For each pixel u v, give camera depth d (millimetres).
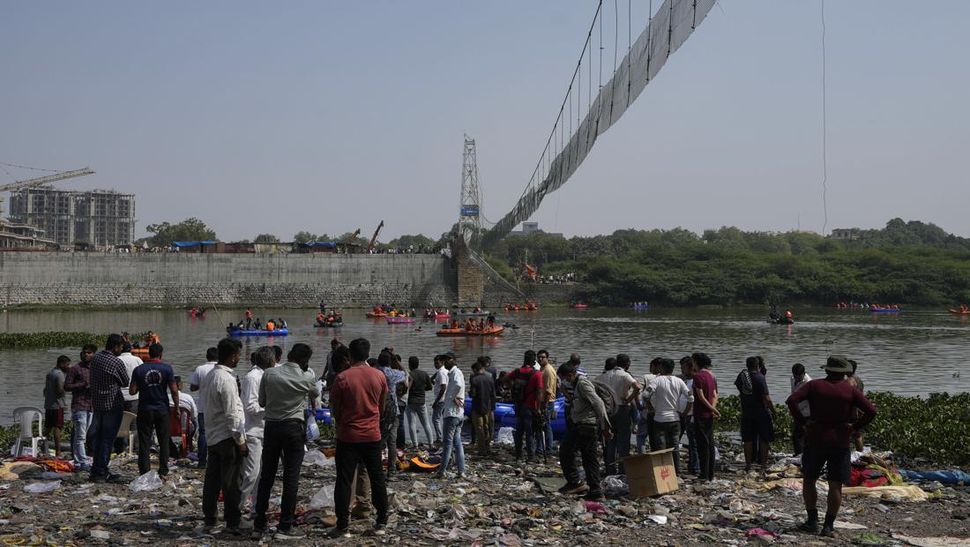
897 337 82562
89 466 17828
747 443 18422
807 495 12578
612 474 17375
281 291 147250
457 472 17578
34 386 42625
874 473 16203
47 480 16484
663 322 109062
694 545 11719
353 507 13117
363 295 148125
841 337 82438
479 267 150125
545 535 12133
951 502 14898
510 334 86438
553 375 20359
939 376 49219
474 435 22734
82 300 142125
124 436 19016
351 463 12016
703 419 16953
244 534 12039
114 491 15266
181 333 86438
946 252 173250
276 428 12117
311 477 17016
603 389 17125
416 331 90688
